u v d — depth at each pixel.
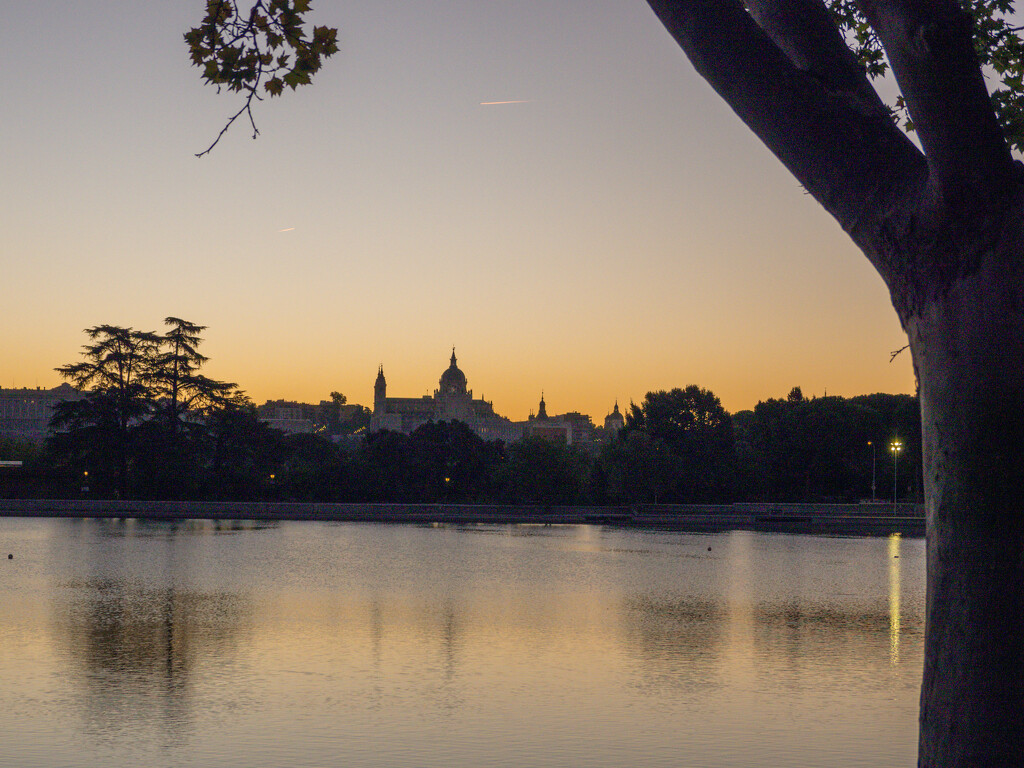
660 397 189.38
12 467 146.12
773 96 7.20
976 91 6.19
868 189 7.00
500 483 158.75
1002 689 6.61
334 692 32.53
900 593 59.81
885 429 164.88
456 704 31.08
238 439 151.88
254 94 10.82
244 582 62.88
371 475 156.50
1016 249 6.54
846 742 27.28
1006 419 6.61
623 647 40.72
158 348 149.50
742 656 39.09
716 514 140.38
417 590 59.69
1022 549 6.63
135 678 34.28
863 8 6.73
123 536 98.69
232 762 25.17
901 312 7.19
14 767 24.64
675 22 7.49
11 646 39.81
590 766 25.03
